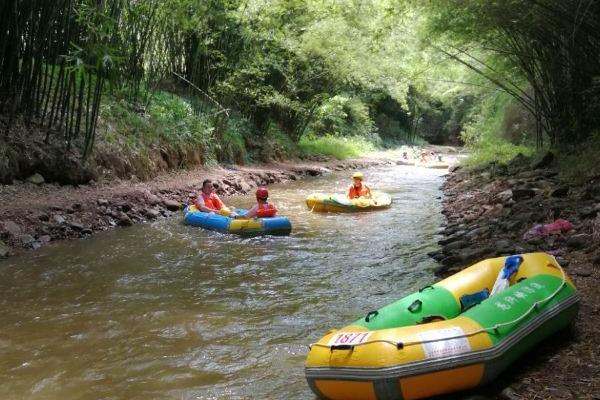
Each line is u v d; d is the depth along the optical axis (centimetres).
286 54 1761
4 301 553
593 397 312
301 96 2022
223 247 789
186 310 536
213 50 1436
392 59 1947
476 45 1305
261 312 532
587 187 797
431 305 406
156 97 1338
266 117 1848
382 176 1808
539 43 1186
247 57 1562
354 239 847
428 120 3681
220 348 450
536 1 875
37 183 906
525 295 384
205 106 1520
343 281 630
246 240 833
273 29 1594
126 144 1106
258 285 616
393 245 802
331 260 722
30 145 912
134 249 761
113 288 599
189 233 865
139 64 1234
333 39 1752
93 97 1036
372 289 600
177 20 1242
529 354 385
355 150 2475
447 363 322
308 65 1853
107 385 389
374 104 3119
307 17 1725
